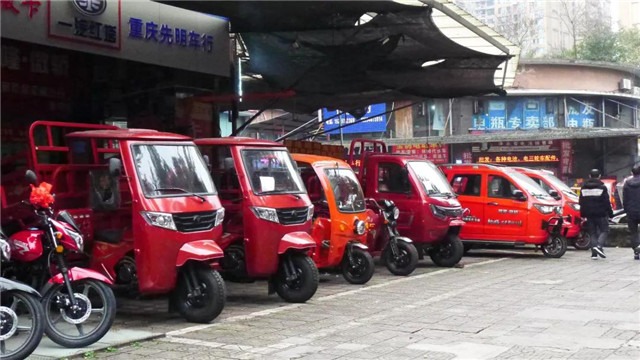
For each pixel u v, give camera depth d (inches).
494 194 567.2
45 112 420.2
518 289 379.6
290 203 342.0
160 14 385.4
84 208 311.7
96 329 244.4
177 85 467.8
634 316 294.5
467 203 574.9
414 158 502.0
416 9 416.2
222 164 347.9
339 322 292.0
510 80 590.2
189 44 402.9
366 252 404.2
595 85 1186.6
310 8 417.1
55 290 243.0
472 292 371.9
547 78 1171.3
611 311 306.5
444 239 494.9
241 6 415.5
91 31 350.0
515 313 305.7
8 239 256.8
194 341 256.4
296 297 342.3
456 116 1157.7
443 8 432.1
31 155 304.3
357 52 489.4
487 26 459.2
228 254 343.6
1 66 391.5
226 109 621.3
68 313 242.1
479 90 591.2
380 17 430.6
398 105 1158.3
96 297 269.4
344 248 400.8
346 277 410.0
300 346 246.5
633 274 440.8
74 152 318.0
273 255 334.6
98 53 354.3
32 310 219.5
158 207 280.7
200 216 291.3
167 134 310.5
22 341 227.1
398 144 1123.3
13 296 219.9
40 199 251.0
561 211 560.1
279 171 352.2
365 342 252.1
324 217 392.5
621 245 661.9
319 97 635.5
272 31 472.4
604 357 224.4
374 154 501.7
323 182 395.5
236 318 303.1
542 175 640.4
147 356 233.0
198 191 299.0
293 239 336.2
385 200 459.5
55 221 254.1
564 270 469.7
